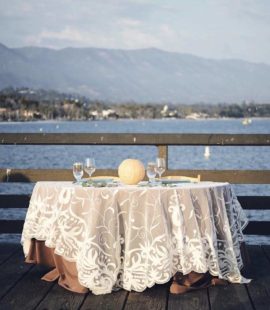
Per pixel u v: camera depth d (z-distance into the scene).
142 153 51.66
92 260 3.74
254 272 4.38
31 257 4.21
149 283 3.74
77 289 3.86
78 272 3.78
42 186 4.10
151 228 3.75
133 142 5.35
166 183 4.10
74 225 3.85
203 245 3.89
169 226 3.80
